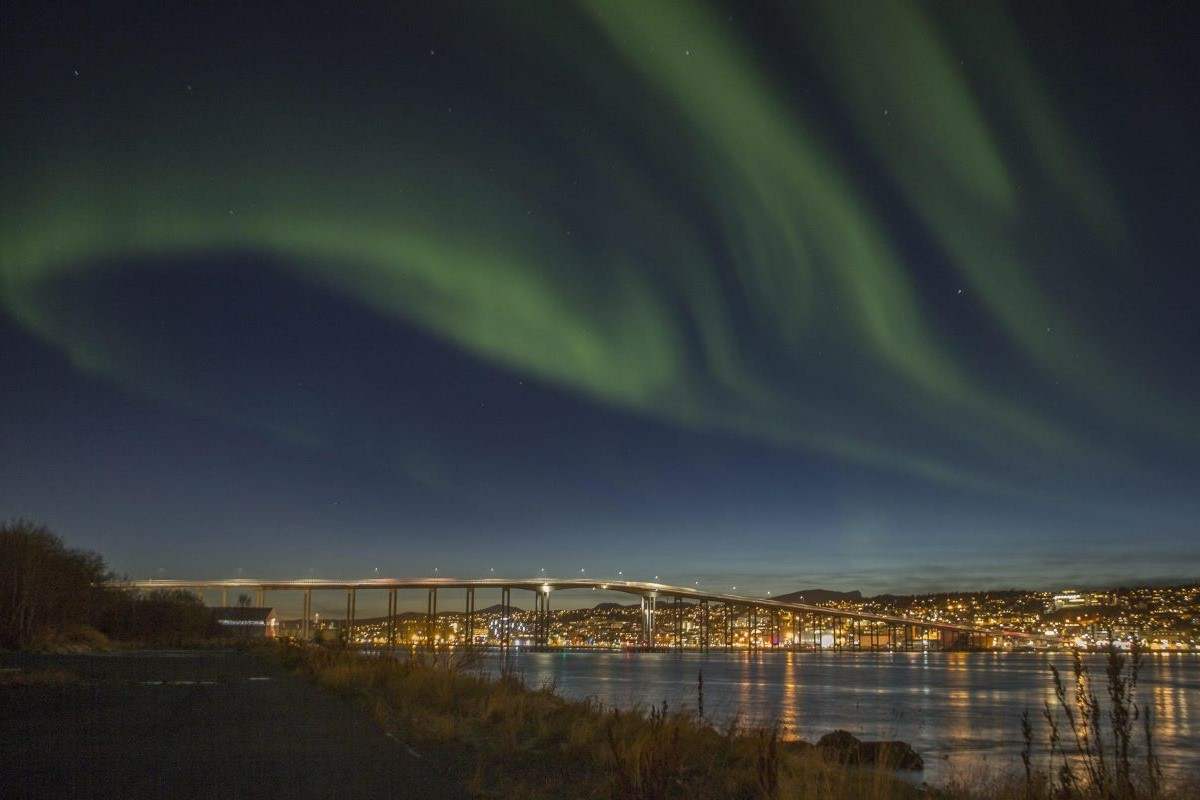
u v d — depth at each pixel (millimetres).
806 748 24953
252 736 21641
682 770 16859
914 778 25391
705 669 160750
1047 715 14031
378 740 20984
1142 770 17250
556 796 14484
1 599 82125
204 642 109562
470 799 13812
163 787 14695
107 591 112062
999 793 15188
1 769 16594
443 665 36938
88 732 22422
